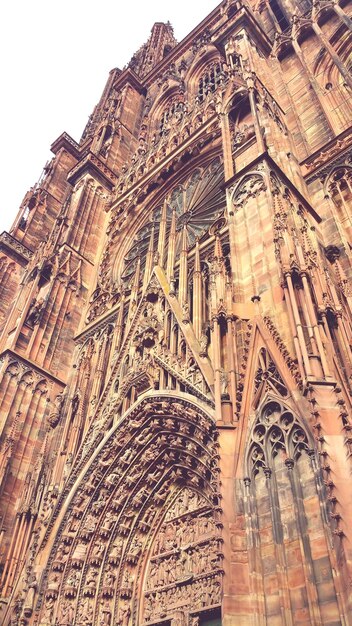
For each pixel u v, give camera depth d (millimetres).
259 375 16094
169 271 27922
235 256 20750
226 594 12336
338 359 15781
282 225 19938
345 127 28859
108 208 43656
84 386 28609
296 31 38312
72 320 35000
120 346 28094
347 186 24891
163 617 19797
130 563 22094
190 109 43312
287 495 13320
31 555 22031
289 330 16406
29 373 30469
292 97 33938
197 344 22141
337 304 17547
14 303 35250
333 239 22969
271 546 12742
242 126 29141
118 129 54000
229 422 15672
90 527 22484
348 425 13109
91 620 20406
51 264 36750
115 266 37500
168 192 38719
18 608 20625
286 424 14484
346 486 12172
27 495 24469
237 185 23891
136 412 22797
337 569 11102
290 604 11664
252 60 33438
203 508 21156
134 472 23016
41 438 28750
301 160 28594
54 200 56750
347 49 34250
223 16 54188
